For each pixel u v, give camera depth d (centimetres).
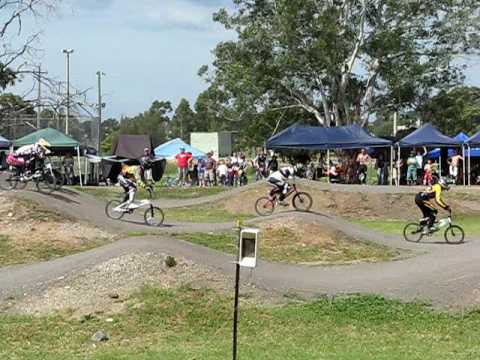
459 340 988
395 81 4881
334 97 5003
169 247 1330
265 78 4850
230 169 3938
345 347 935
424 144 3812
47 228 1756
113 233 1792
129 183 2045
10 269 1389
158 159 4103
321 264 1535
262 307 1133
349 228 1970
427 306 1150
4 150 3759
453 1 4781
